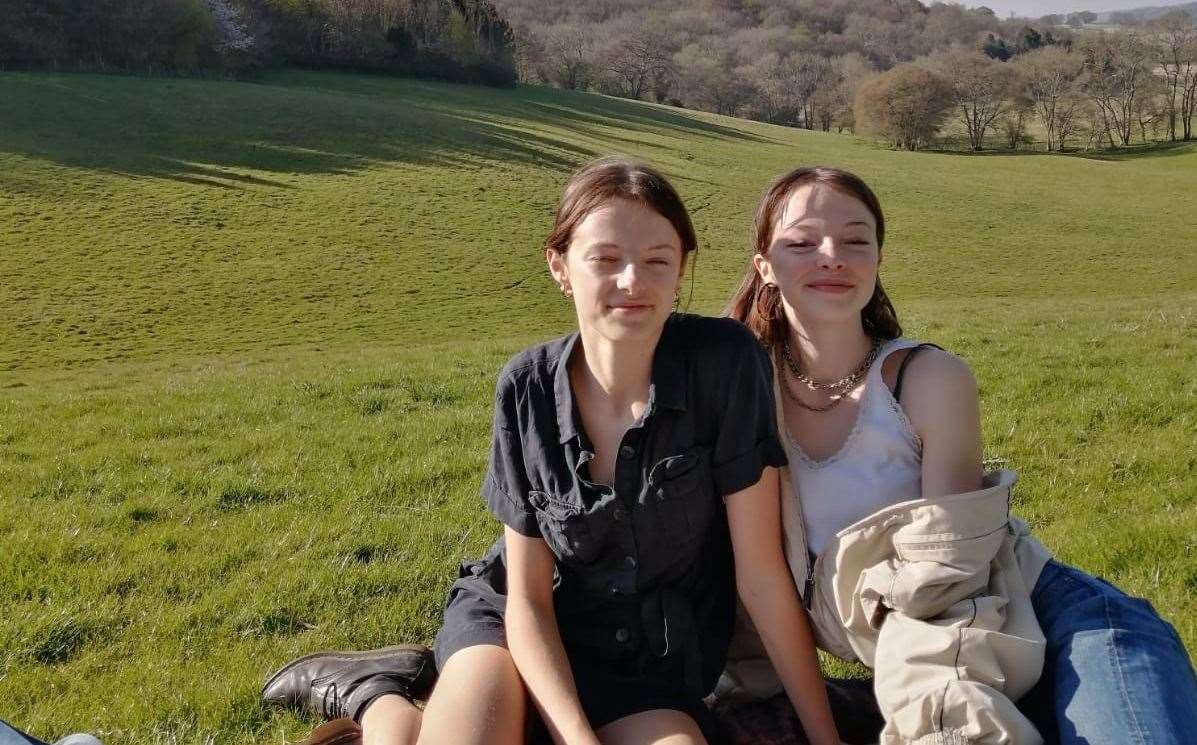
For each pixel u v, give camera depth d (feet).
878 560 8.61
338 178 189.67
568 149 246.27
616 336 8.43
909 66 361.51
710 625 9.29
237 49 302.25
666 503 8.55
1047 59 371.76
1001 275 163.53
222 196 169.17
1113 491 19.47
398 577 16.75
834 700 9.71
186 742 11.41
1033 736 7.40
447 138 232.32
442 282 140.97
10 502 23.53
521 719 8.30
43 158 173.37
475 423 30.81
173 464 27.04
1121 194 247.09
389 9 359.25
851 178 9.31
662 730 8.09
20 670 13.92
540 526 8.89
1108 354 35.83
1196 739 6.93
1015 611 8.13
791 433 9.57
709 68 489.67
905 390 8.99
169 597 16.84
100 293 123.24
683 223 8.71
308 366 59.41
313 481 24.52
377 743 8.75
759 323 9.91
